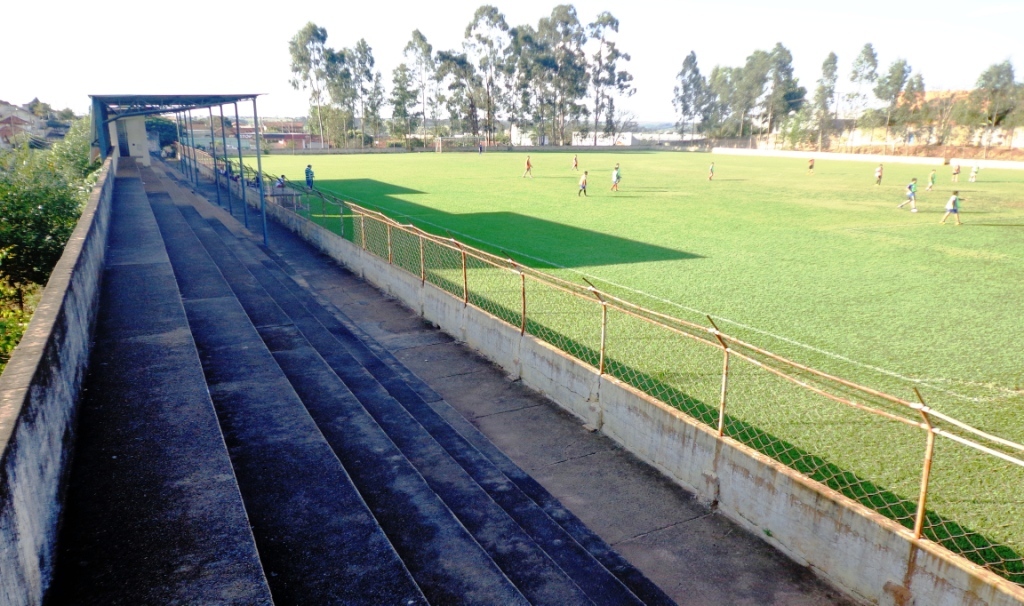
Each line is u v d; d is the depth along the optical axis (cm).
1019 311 1323
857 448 750
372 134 10762
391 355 1125
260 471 524
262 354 792
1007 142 7606
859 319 1263
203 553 390
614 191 3741
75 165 2741
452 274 1611
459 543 493
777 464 598
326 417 707
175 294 976
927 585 478
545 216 2698
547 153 8838
